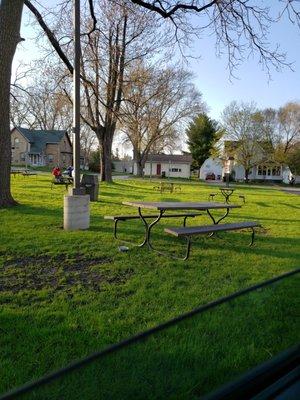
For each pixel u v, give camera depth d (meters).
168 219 11.53
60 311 4.12
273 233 10.16
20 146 75.06
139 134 41.56
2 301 4.38
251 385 2.38
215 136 66.44
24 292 4.69
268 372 2.44
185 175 75.75
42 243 7.25
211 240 8.55
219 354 2.94
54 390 1.76
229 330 3.08
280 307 3.53
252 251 7.62
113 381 2.16
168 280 5.42
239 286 5.26
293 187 58.19
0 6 10.70
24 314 4.00
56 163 76.81
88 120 32.41
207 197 22.61
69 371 1.76
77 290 4.86
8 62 10.82
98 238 7.99
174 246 7.68
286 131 61.88
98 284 5.13
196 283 5.36
